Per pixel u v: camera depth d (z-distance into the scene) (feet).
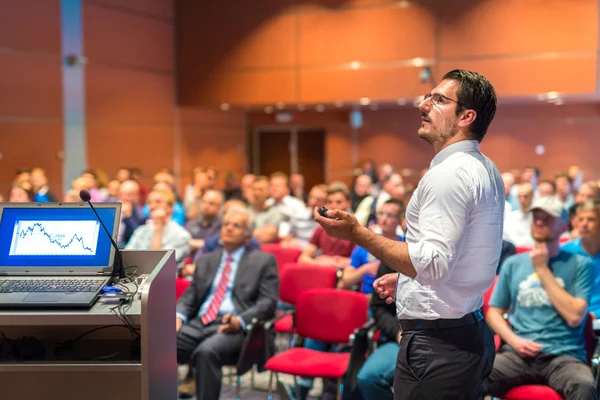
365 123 41.06
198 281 14.25
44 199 24.58
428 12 31.89
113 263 8.47
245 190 28.84
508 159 38.75
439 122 7.24
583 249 13.25
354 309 13.35
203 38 36.37
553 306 11.44
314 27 34.19
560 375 10.81
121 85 33.04
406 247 6.69
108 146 32.24
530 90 30.30
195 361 12.99
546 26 29.86
